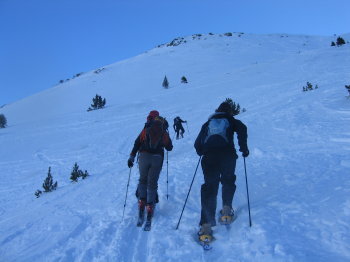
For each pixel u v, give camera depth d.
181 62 54.56
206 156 4.09
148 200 4.65
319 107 12.21
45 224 5.41
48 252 4.07
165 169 8.15
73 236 4.56
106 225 4.72
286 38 71.75
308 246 3.22
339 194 4.26
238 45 64.75
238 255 3.34
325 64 27.72
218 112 4.43
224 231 3.94
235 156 4.16
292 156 7.06
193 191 5.86
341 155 6.47
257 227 3.76
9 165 15.68
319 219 3.73
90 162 14.34
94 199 6.66
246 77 32.16
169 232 4.20
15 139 21.89
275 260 3.07
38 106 40.75
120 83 45.62
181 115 22.14
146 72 50.72
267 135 10.13
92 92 42.97
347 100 12.08
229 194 4.18
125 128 21.41
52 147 18.62
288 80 25.56
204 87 32.03
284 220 3.83
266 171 6.16
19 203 9.38
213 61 52.41
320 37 71.12
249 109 17.88
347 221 3.56
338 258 2.94
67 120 27.11
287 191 4.84
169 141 4.97
